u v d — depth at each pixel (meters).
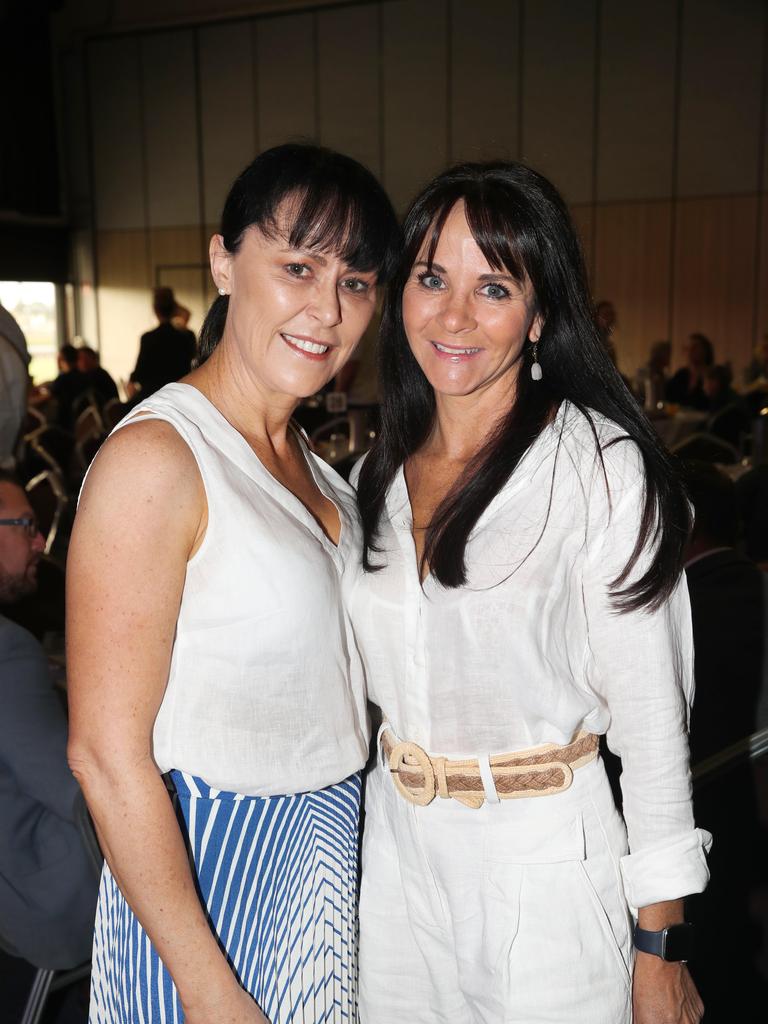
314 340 1.17
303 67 11.78
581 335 1.28
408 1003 1.36
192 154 12.69
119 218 13.38
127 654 1.07
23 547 2.12
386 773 1.36
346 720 1.25
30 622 2.81
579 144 10.66
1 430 2.56
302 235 1.13
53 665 2.34
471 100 11.02
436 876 1.29
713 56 9.91
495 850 1.25
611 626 1.23
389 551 1.31
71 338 13.94
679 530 1.22
